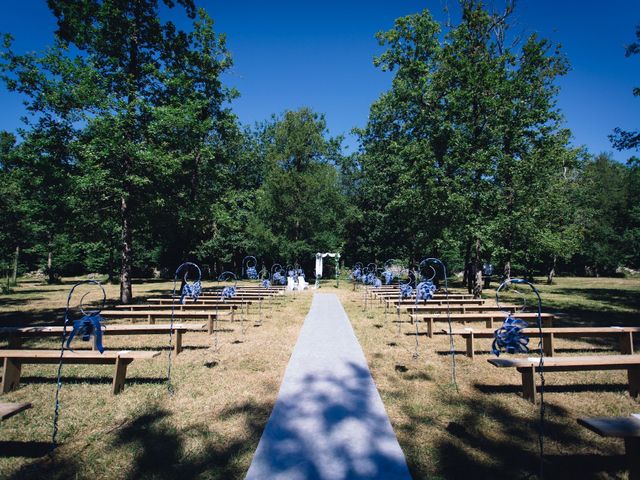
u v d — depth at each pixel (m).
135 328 7.09
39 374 5.85
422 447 3.50
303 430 3.76
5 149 28.14
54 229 14.18
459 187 14.89
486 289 26.64
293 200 26.83
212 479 3.00
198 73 15.77
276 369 5.91
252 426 3.92
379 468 3.08
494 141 16.23
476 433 3.82
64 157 12.88
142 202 13.76
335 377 5.46
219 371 5.85
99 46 13.14
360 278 25.00
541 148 16.28
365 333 8.94
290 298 17.45
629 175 40.38
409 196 16.38
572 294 20.88
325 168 27.89
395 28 17.62
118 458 3.37
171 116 12.56
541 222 16.81
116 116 12.09
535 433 3.85
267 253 28.52
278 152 28.56
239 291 17.34
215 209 16.53
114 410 4.42
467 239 16.78
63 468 3.24
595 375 5.80
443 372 5.86
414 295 12.09
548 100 16.52
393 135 20.48
